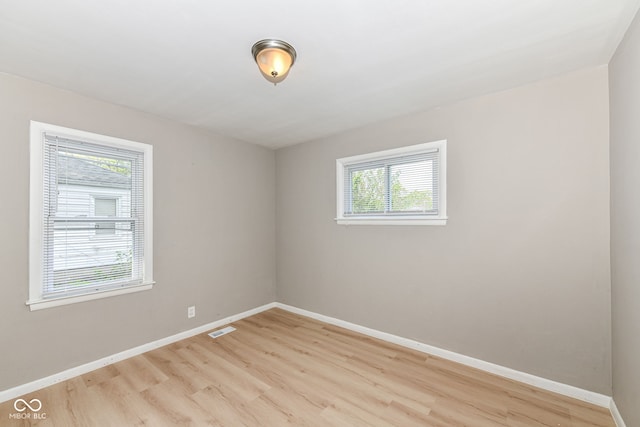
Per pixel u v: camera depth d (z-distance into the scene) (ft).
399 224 9.18
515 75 6.63
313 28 4.98
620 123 5.39
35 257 6.78
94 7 4.40
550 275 6.75
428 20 4.78
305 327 10.65
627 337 5.10
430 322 8.57
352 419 5.80
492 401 6.33
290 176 12.52
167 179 9.33
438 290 8.41
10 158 6.50
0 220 6.37
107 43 5.39
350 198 10.72
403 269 9.13
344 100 7.97
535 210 6.93
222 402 6.31
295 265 12.29
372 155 9.83
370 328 9.92
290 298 12.48
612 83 5.84
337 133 10.84
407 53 5.77
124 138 8.34
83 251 7.60
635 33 4.65
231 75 6.63
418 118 8.83
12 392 6.40
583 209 6.37
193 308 9.96
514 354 7.19
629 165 4.97
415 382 7.07
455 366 7.84
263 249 12.53
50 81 6.85
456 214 8.07
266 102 8.11
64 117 7.27
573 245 6.48
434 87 7.23
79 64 6.12
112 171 8.17
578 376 6.41
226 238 11.08
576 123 6.45
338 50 5.65
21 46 5.45
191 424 5.66
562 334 6.60
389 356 8.40
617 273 5.61
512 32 5.11
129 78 6.73
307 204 11.87
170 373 7.47
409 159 9.11
